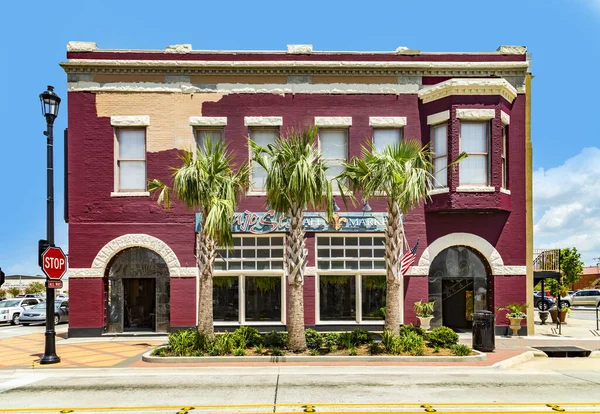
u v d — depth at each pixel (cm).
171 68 1775
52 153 1340
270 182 1289
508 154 1783
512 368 1217
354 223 1753
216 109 1789
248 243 1770
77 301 1717
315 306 1739
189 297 1730
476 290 1788
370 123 1795
